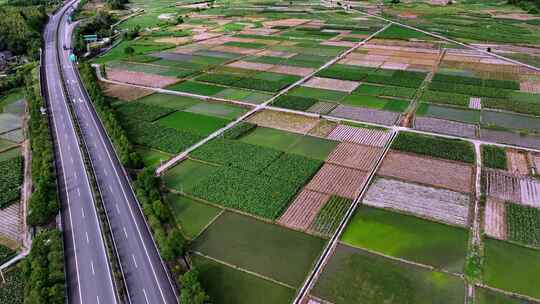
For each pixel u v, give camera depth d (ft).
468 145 283.59
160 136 303.27
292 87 405.80
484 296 165.07
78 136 307.58
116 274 176.65
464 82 409.08
